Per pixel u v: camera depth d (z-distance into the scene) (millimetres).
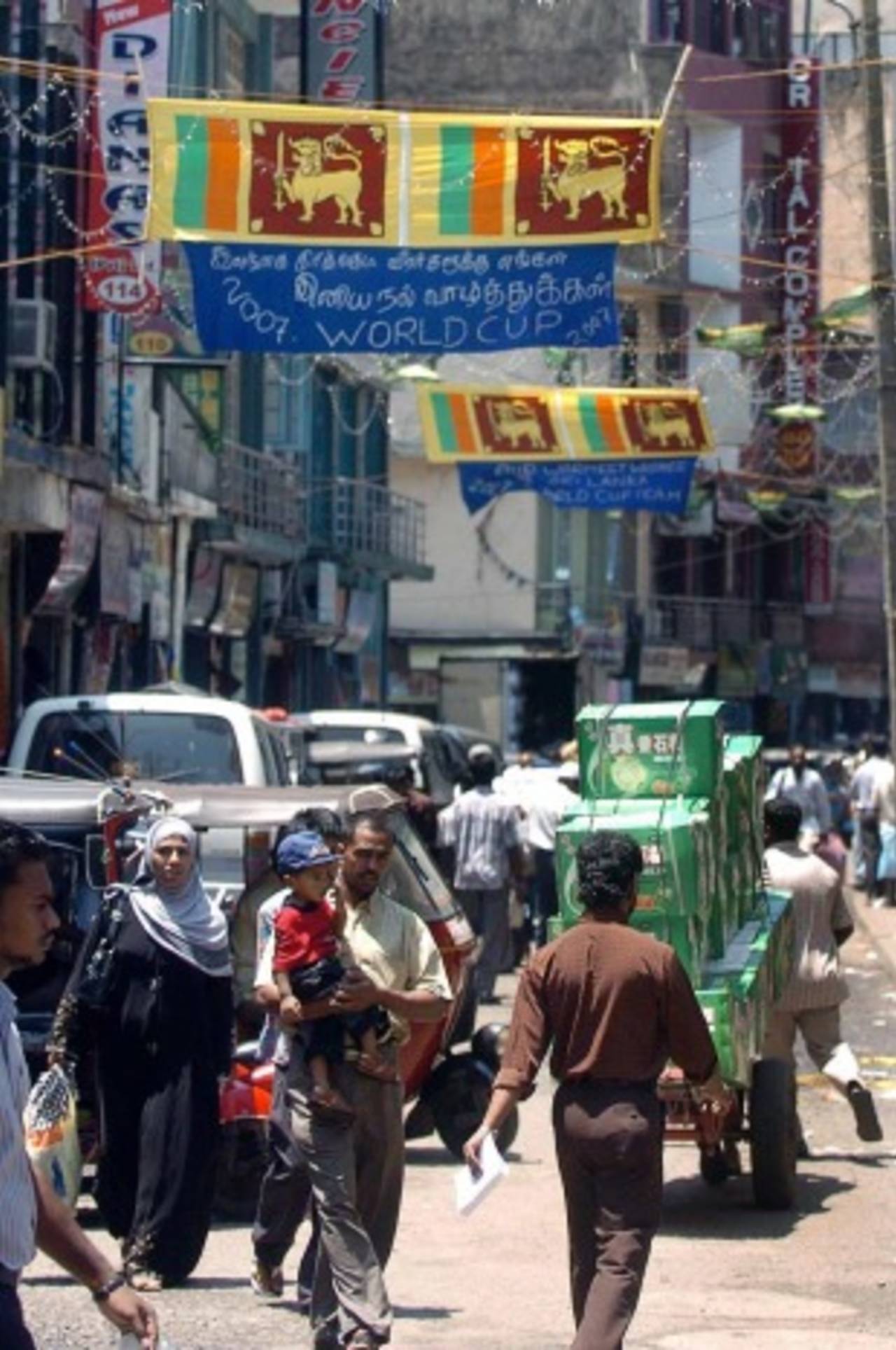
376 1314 14234
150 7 37781
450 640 85500
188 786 22078
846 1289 17109
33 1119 12211
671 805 19016
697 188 80250
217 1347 14945
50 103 40312
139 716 29781
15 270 40312
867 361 80688
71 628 46969
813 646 104750
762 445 85625
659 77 80000
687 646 94625
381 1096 14695
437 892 21156
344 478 73500
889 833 53875
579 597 86562
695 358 78875
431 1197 20547
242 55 58406
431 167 25750
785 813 22375
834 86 89562
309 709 72938
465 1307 16438
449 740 48531
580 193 25797
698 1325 15914
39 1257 18031
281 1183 16125
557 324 25969
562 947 13945
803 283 76062
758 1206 20047
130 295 39031
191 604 57688
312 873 14805
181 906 16922
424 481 85500
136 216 38375
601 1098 13727
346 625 74750
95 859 19328
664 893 18203
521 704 85875
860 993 37719
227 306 25828
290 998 14664
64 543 43062
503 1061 14336
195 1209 16734
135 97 37844
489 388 44500
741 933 20484
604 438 44094
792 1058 21812
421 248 25734
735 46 81562
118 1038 16828
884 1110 25562
